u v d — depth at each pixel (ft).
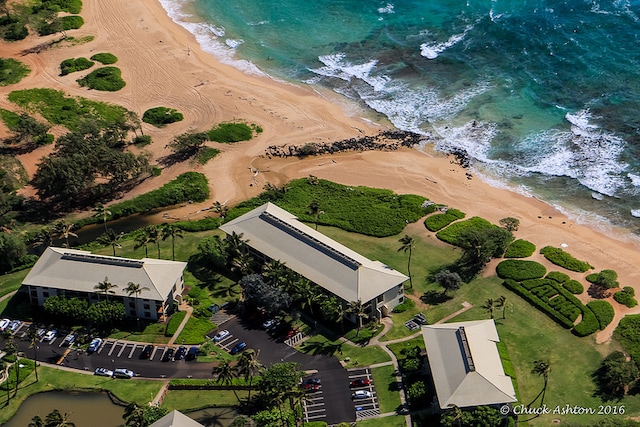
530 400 583.58
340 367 618.85
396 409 578.25
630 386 590.96
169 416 539.29
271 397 560.61
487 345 597.52
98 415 585.63
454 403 552.41
